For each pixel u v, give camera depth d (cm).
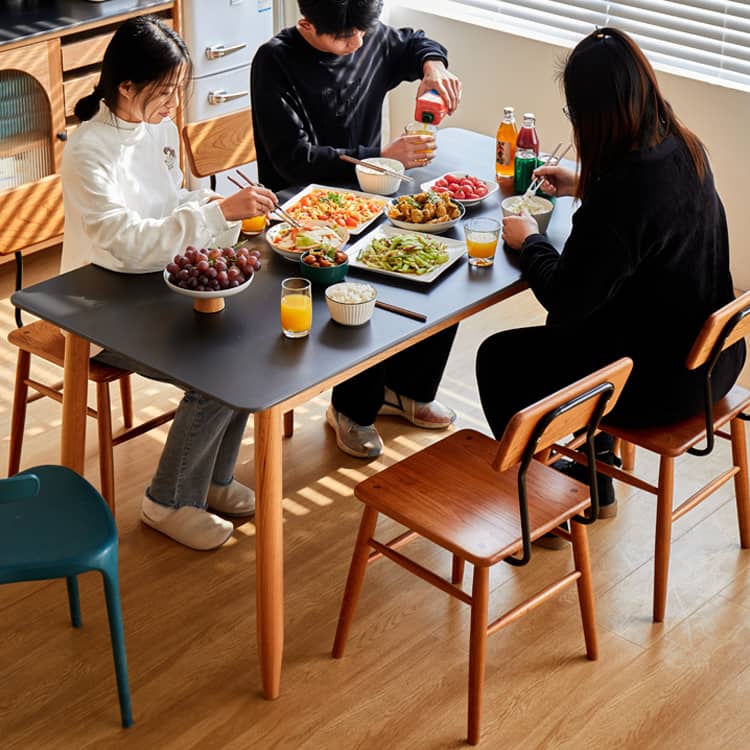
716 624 262
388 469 238
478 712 226
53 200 287
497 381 274
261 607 229
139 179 273
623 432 255
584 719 235
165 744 227
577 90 235
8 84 386
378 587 272
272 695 238
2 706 235
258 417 213
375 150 317
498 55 459
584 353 257
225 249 248
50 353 273
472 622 221
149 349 226
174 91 262
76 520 221
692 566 280
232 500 292
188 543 281
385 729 232
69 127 416
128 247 250
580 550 239
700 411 258
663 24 429
